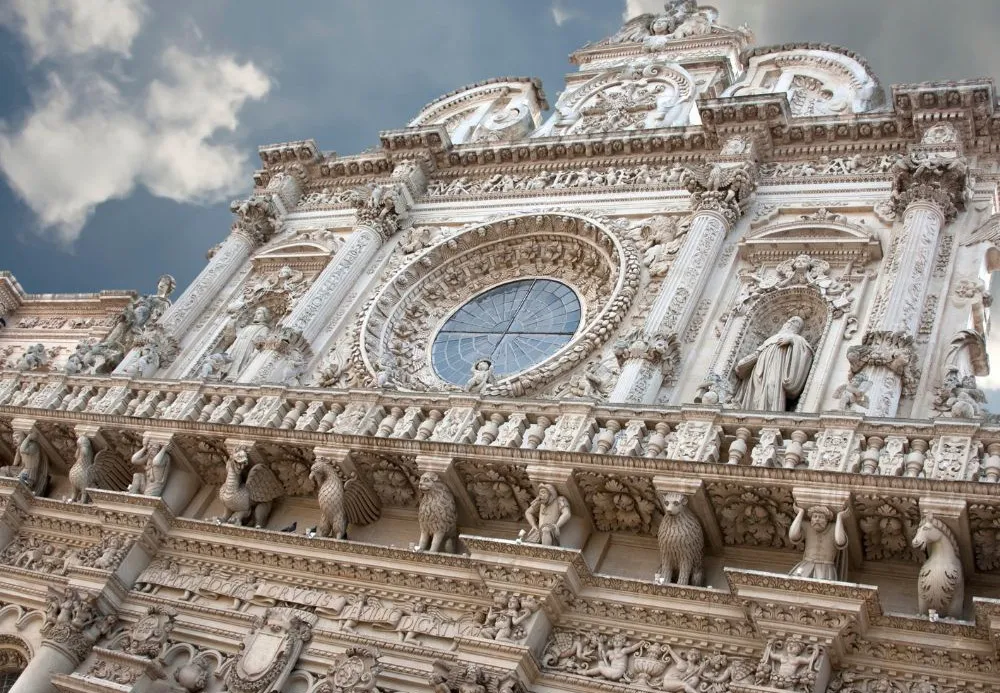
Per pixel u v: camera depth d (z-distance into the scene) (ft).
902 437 46.11
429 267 78.33
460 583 51.49
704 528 48.37
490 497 53.72
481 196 82.69
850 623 41.73
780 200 71.51
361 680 49.32
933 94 68.90
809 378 58.80
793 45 86.12
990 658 40.06
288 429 58.34
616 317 66.49
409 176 84.28
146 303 83.51
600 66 96.02
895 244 63.72
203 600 57.41
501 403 55.62
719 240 68.59
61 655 55.16
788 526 46.83
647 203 75.25
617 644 47.24
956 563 41.73
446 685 45.88
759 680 41.70
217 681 53.42
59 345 97.19
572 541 50.60
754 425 49.19
